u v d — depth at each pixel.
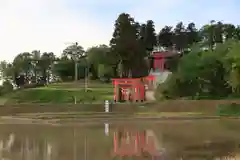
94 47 149.50
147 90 83.88
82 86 117.62
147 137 33.97
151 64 135.62
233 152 24.31
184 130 40.38
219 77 77.62
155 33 171.50
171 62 111.31
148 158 22.06
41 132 39.47
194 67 77.44
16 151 25.14
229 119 57.78
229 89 77.62
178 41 176.75
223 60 76.38
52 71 153.50
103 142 30.33
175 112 68.81
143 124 49.41
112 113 65.12
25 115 62.59
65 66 150.25
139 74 141.50
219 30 152.38
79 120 55.94
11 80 159.25
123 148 26.56
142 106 70.31
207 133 37.00
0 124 51.56
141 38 167.00
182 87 76.56
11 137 34.38
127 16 142.25
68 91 100.88
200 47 89.50
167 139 32.19
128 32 139.50
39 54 172.12
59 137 34.22
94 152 24.61
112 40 142.00
